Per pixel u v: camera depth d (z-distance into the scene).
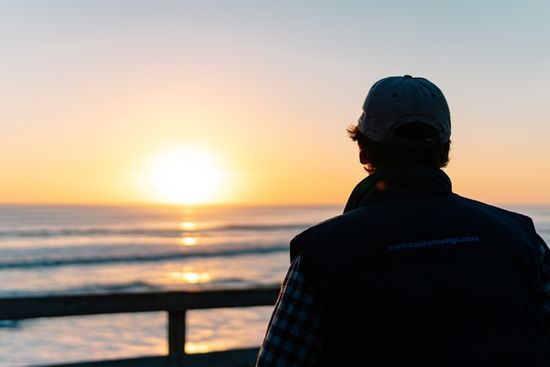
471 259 1.49
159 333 15.29
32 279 30.50
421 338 1.42
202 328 15.83
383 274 1.47
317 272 1.49
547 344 1.52
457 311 1.44
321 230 1.56
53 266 36.84
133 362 3.85
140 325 16.27
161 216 172.88
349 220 1.56
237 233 84.38
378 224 1.54
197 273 34.50
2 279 30.36
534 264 1.58
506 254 1.53
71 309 3.78
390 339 1.42
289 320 1.50
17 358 12.52
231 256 46.41
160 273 34.22
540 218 143.88
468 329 1.43
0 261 39.06
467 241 1.52
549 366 1.49
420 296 1.44
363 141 1.71
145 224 113.69
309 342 1.50
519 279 1.52
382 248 1.50
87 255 44.69
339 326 1.46
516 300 1.49
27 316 3.70
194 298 4.02
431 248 1.50
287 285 1.55
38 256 43.50
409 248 1.50
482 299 1.46
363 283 1.46
